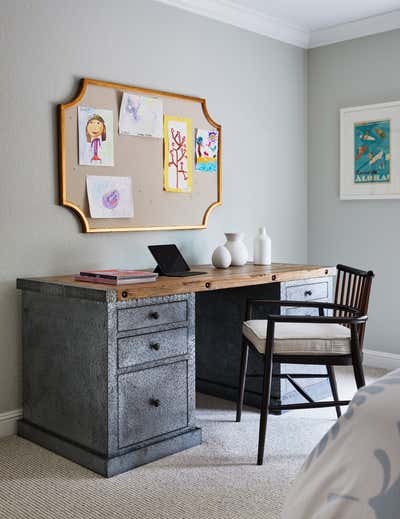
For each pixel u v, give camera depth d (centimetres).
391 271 402
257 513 208
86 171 303
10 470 242
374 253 410
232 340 336
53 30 289
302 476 150
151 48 332
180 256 312
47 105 288
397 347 401
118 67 317
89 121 303
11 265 279
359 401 146
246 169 395
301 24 409
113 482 232
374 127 402
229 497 220
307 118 441
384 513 125
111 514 207
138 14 325
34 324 273
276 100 414
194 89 358
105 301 234
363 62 407
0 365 279
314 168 439
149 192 333
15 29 275
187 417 269
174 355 262
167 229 342
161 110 336
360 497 130
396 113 390
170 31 342
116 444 240
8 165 276
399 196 392
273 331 249
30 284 271
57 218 295
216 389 346
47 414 268
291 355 253
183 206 352
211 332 347
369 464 133
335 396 299
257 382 324
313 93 436
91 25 304
